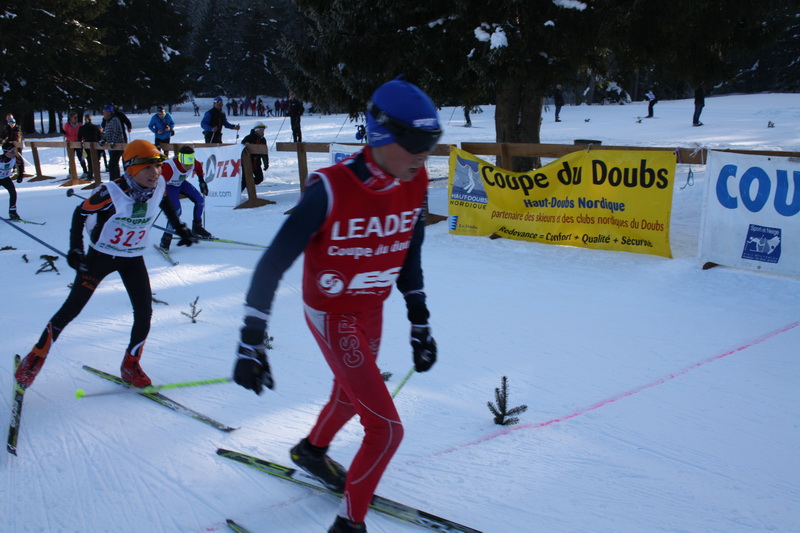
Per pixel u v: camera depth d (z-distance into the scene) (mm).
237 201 11086
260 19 68500
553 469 2840
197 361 4230
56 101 32406
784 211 5648
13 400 3438
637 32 8766
